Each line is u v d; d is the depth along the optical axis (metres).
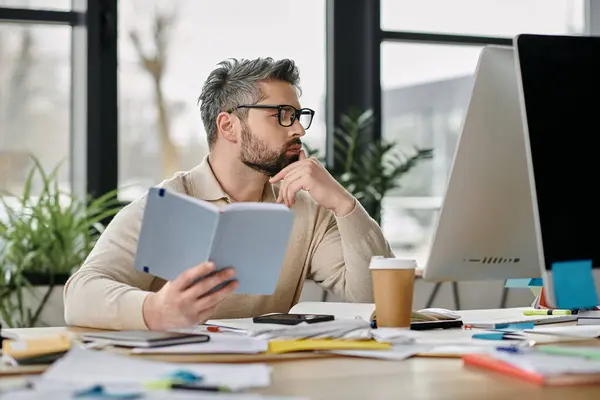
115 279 2.02
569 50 1.52
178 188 2.26
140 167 3.95
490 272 1.71
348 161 4.00
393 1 4.41
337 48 4.27
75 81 3.88
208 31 4.06
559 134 1.49
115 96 3.88
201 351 1.41
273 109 2.23
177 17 4.00
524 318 1.89
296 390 1.15
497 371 1.29
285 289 2.39
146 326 1.64
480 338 1.57
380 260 1.72
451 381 1.21
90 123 3.82
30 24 3.81
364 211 2.22
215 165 2.32
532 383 1.20
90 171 3.82
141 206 2.11
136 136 3.94
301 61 4.25
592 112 1.52
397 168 3.96
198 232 1.50
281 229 1.51
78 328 1.81
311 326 1.57
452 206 1.65
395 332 1.61
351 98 4.30
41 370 1.29
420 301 3.79
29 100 3.81
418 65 4.44
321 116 4.29
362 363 1.37
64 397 1.02
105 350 1.44
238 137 2.25
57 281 3.41
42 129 3.84
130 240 2.06
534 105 1.48
